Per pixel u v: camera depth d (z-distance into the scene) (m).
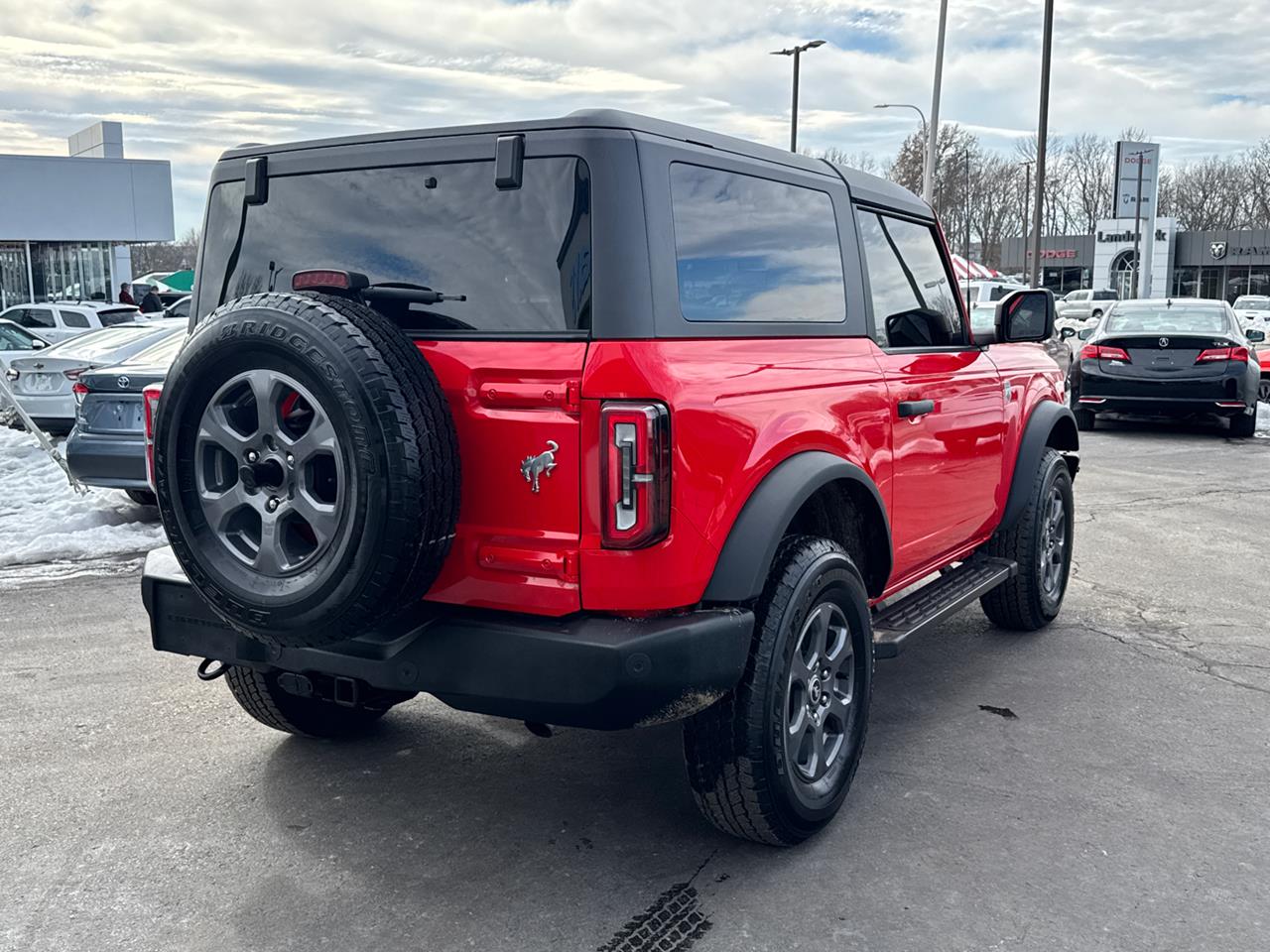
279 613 2.89
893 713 4.64
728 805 3.29
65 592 6.59
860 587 3.66
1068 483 5.91
